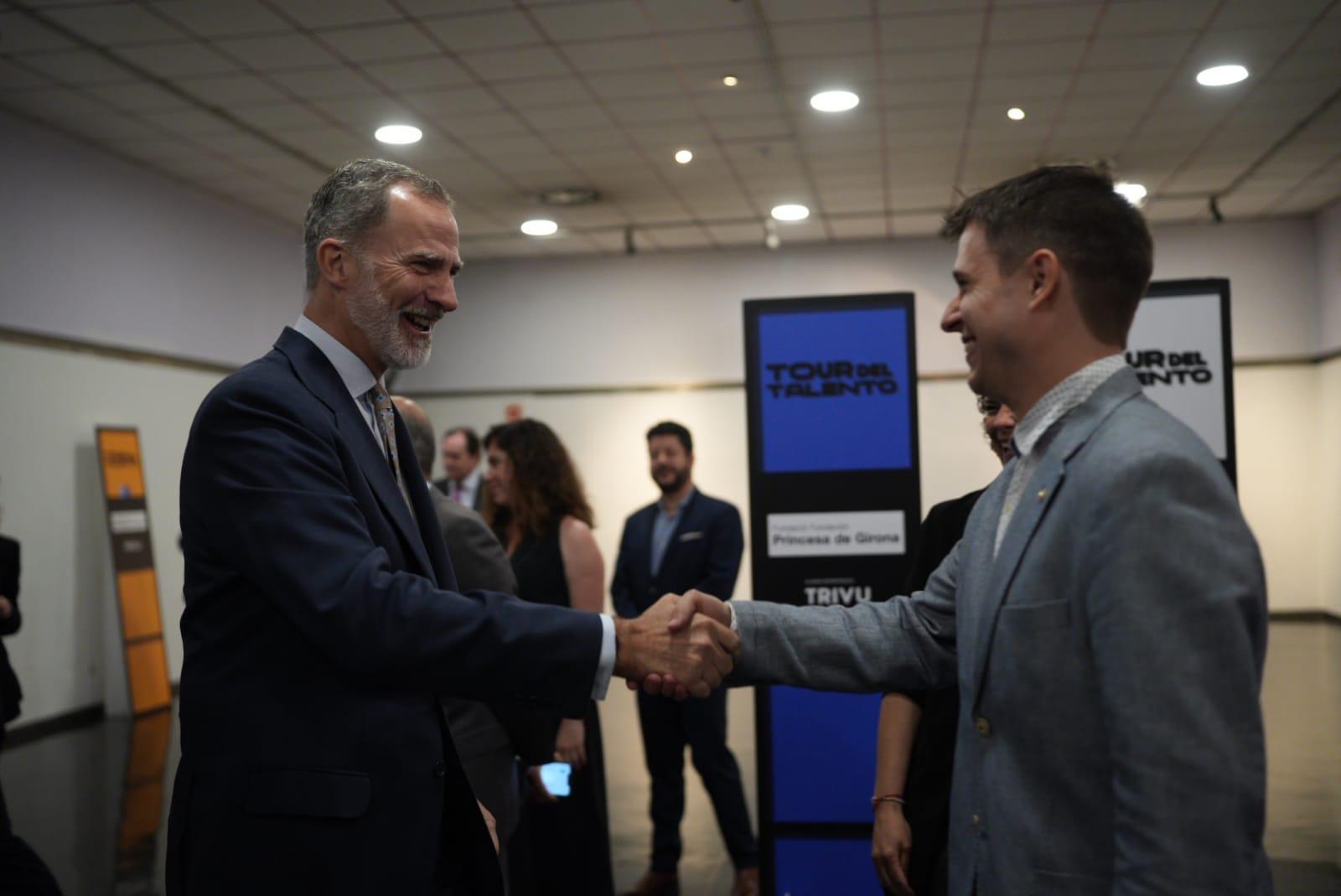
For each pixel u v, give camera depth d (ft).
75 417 26.12
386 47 20.72
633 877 14.19
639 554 15.16
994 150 28.35
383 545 5.57
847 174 30.19
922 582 7.26
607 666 5.55
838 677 5.70
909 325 10.98
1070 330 4.34
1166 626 3.66
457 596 5.43
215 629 5.36
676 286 40.16
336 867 5.13
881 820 7.23
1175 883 3.50
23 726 24.34
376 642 5.11
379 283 5.84
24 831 16.62
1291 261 37.27
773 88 23.36
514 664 5.39
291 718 5.21
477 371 41.11
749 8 19.19
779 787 10.83
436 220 5.99
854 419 11.04
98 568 26.78
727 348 39.91
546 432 11.69
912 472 10.96
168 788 19.35
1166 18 20.07
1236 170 30.96
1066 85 23.54
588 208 33.63
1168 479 3.79
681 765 14.15
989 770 4.26
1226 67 22.57
